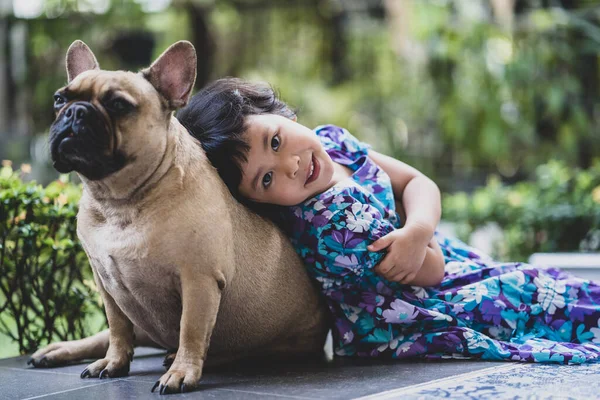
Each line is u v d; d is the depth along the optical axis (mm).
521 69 8914
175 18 9031
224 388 2166
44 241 3029
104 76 2139
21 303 3082
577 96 8992
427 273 2729
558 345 2557
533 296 2738
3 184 3045
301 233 2623
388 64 9781
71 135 2043
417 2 9094
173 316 2361
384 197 2777
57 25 8227
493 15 9328
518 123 9227
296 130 2551
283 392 2088
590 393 1978
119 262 2227
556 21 8875
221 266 2246
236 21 9469
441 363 2541
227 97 2568
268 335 2586
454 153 9898
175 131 2283
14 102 7992
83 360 2760
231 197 2428
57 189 3188
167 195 2195
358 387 2137
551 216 5496
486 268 2844
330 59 10008
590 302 2744
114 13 8469
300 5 9602
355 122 10023
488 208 5895
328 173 2602
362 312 2711
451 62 9203
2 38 7914
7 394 2191
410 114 9867
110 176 2141
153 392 2129
